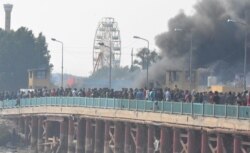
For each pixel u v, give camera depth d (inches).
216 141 6850.4
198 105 6998.0
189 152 7180.1
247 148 6422.2
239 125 6318.9
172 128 7598.4
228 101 6855.3
